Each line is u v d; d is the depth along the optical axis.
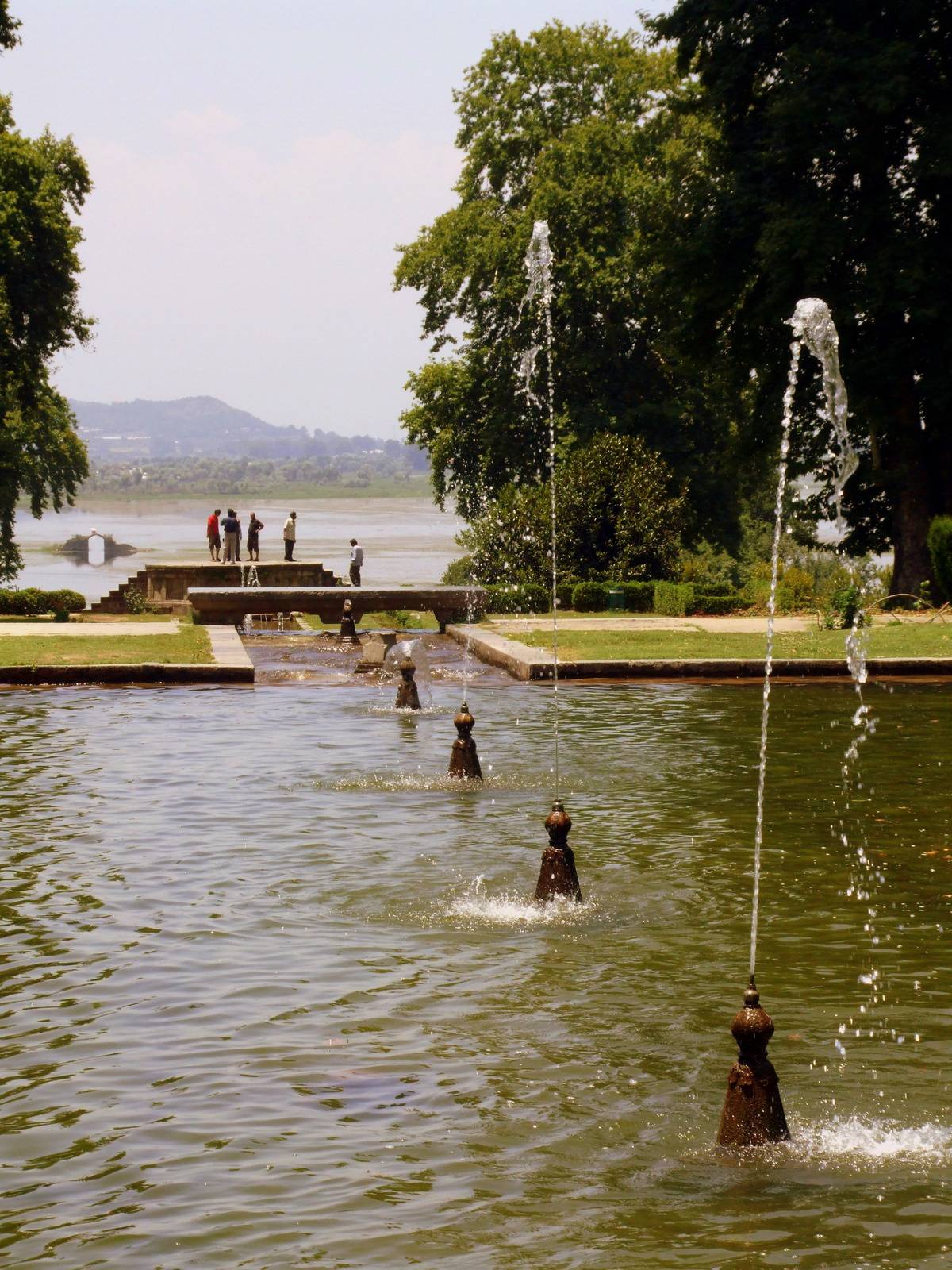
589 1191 5.52
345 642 28.80
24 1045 7.12
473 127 53.88
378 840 11.65
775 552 8.77
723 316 34.25
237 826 12.15
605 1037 7.22
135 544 135.00
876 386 30.98
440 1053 6.99
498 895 9.94
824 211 30.22
